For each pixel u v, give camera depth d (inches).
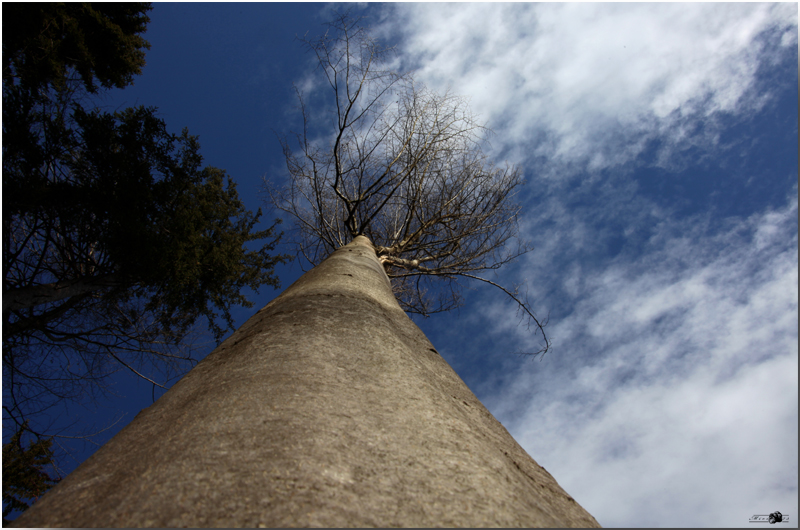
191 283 277.7
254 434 41.6
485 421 68.8
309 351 66.6
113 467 43.3
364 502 33.6
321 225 396.8
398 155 312.3
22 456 217.8
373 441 43.1
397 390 58.1
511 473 46.1
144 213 240.5
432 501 35.2
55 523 33.9
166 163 250.8
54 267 240.5
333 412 47.4
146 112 237.1
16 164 195.5
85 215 219.6
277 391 51.7
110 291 246.4
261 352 68.1
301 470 36.1
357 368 63.6
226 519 30.7
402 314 122.4
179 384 68.6
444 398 63.4
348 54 275.1
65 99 223.8
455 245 391.5
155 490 34.5
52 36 219.8
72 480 41.9
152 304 262.8
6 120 189.8
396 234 391.2
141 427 53.1
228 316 307.6
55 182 213.2
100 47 260.5
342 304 99.6
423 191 362.0
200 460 37.8
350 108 281.1
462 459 42.9
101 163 221.5
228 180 322.3
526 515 36.7
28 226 217.9
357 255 202.4
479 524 33.2
